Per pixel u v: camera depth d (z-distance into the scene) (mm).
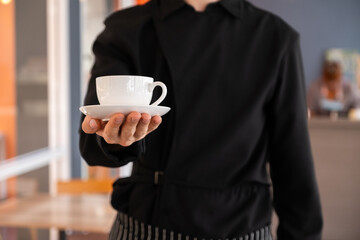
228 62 835
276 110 849
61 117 3533
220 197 811
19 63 3045
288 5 5609
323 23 5570
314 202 857
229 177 814
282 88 846
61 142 3543
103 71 828
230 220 811
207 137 810
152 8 876
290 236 870
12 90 2969
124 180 847
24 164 2887
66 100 3617
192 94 819
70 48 3676
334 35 5562
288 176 867
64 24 3551
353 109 4340
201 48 838
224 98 824
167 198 797
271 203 881
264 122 858
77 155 3727
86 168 3750
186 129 804
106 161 721
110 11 3936
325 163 2279
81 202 2453
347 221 2246
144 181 819
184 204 796
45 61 3355
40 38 3293
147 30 861
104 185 2578
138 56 839
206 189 808
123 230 837
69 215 2166
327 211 2271
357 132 2238
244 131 816
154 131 820
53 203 2428
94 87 825
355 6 5508
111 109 568
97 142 692
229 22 858
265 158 871
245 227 820
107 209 2287
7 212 2225
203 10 872
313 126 2289
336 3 5543
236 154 816
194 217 794
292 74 853
